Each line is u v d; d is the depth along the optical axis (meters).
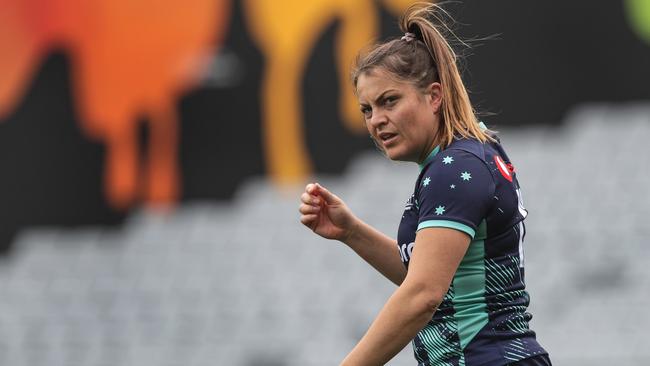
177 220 37.56
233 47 37.38
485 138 8.12
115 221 38.22
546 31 34.88
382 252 9.26
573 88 34.78
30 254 38.56
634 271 33.09
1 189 38.88
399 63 7.94
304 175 36.69
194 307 36.69
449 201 7.59
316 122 36.59
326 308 35.44
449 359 7.87
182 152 37.78
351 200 36.12
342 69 36.31
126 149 38.12
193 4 37.66
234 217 37.41
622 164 34.41
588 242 33.91
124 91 38.16
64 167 38.59
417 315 7.42
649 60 34.34
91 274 37.94
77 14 38.47
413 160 8.31
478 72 35.09
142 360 36.50
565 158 34.78
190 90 37.72
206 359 35.69
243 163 37.31
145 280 37.62
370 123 8.06
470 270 7.81
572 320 32.53
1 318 38.12
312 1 36.59
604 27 34.66
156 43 37.94
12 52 38.78
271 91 37.03
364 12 35.91
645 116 34.16
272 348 35.16
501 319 7.84
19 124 38.78
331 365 34.09
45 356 37.50
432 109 8.02
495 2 35.00
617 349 31.70
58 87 38.53
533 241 34.16
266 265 36.59
